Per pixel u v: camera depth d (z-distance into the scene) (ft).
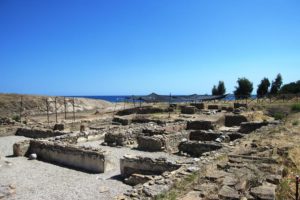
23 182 46.96
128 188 43.60
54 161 60.85
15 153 66.08
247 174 31.63
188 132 77.82
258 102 164.25
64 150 58.95
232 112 124.57
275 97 195.93
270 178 30.30
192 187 30.09
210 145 61.05
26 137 95.20
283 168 34.58
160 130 78.28
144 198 28.58
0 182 46.85
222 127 100.48
